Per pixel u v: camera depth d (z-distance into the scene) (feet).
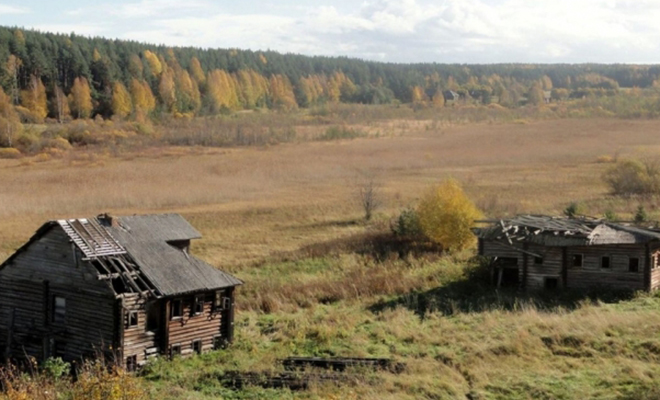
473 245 184.85
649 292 138.62
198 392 92.89
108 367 104.94
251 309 140.77
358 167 390.42
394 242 192.95
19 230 218.18
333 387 89.76
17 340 118.32
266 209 258.57
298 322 128.26
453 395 84.99
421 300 141.59
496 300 138.51
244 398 89.35
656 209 224.12
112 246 117.70
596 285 142.51
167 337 112.47
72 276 113.29
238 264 178.91
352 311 135.64
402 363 98.53
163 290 111.65
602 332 106.01
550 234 146.30
